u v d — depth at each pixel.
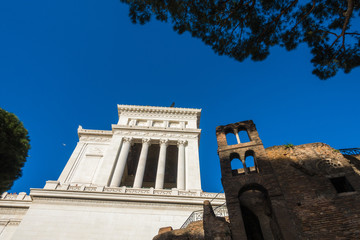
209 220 13.30
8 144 13.82
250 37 16.69
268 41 16.78
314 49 16.81
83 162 42.09
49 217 23.73
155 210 25.48
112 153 39.84
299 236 10.66
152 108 53.12
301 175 13.77
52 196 25.66
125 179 47.56
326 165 14.04
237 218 12.05
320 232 10.69
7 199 28.12
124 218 24.52
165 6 15.15
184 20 16.08
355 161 15.05
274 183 13.14
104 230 23.12
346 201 11.61
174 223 24.23
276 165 14.90
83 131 49.31
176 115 53.31
